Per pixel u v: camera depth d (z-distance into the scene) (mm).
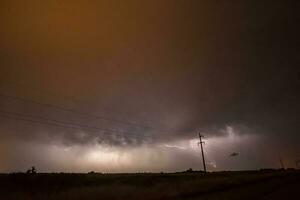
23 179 36219
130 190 25672
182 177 57125
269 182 40094
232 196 21609
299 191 24859
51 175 41719
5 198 22672
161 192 24516
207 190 27641
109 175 55125
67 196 21984
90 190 24328
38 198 22641
